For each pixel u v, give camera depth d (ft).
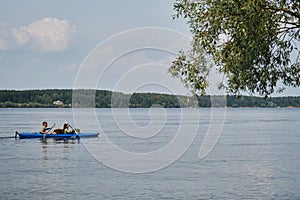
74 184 114.93
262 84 55.67
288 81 57.31
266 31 49.37
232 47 50.08
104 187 112.37
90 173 131.54
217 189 111.24
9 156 167.02
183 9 53.83
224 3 48.16
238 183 118.73
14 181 118.42
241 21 47.75
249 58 51.06
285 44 54.24
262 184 117.60
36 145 204.64
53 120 458.50
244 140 245.86
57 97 521.24
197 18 52.80
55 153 176.35
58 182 117.39
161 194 105.70
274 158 168.04
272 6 50.80
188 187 113.09
